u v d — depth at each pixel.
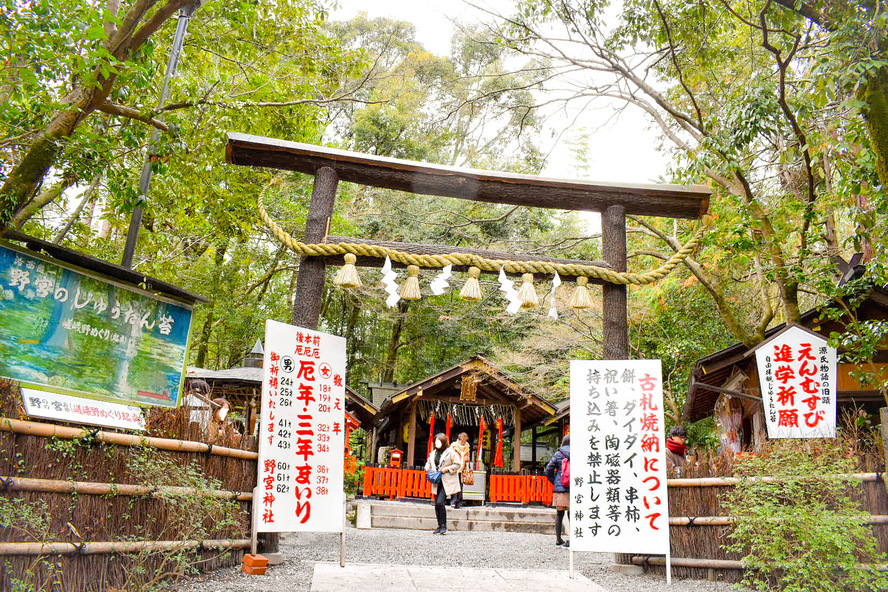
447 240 18.83
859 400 8.84
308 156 6.87
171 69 7.40
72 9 5.05
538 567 7.05
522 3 10.27
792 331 7.22
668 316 14.59
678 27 9.65
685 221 13.10
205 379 10.55
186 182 7.51
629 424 6.45
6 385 4.12
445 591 5.20
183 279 15.55
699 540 6.31
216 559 5.57
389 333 25.31
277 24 9.68
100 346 5.12
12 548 3.85
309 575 5.61
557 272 7.02
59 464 4.29
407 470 15.83
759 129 7.40
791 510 5.48
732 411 10.48
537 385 17.61
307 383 6.12
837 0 6.14
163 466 4.97
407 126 20.14
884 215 6.13
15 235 4.59
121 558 4.57
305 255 6.72
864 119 6.38
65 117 5.26
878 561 5.45
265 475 5.72
